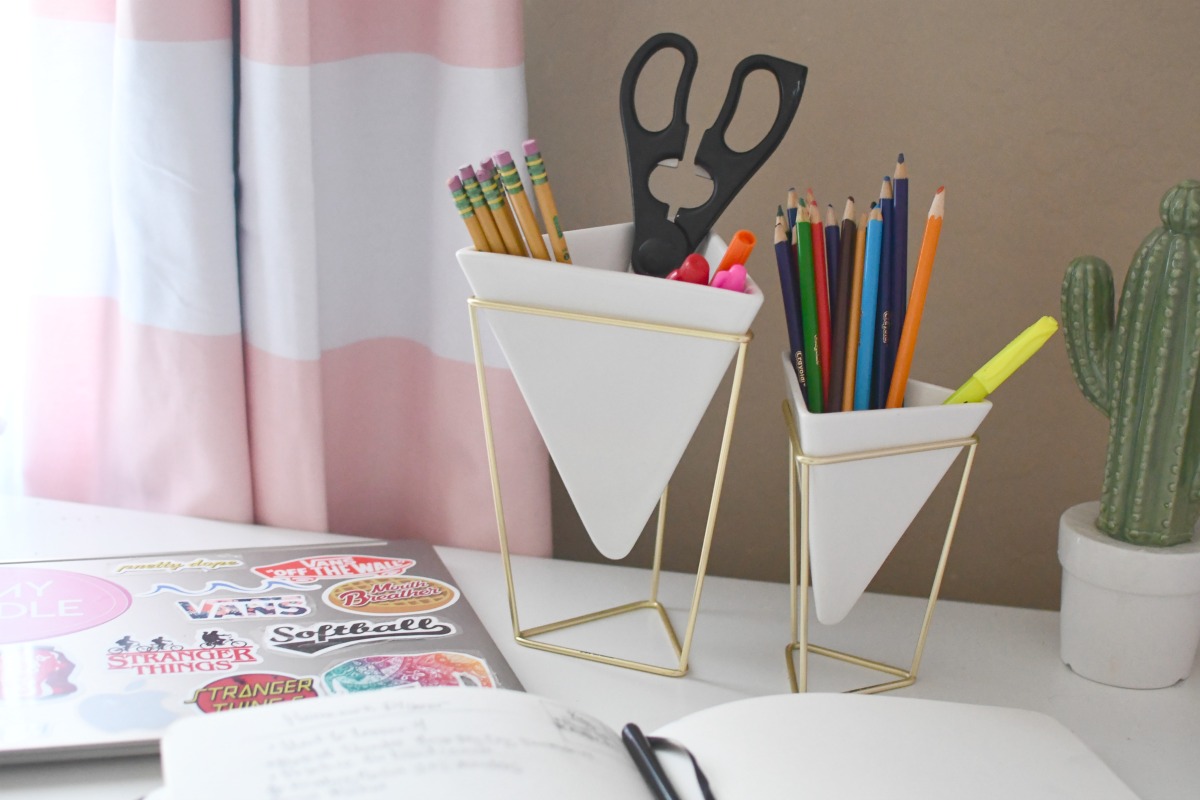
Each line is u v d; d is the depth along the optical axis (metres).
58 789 0.46
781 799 0.43
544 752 0.42
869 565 0.60
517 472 0.76
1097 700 0.60
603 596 0.71
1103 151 0.77
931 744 0.49
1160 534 0.60
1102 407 0.62
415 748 0.41
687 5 0.78
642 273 0.62
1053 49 0.76
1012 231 0.78
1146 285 0.58
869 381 0.58
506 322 0.57
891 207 0.57
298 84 0.69
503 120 0.71
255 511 0.79
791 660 0.62
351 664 0.56
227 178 0.72
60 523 0.75
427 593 0.66
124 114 0.70
